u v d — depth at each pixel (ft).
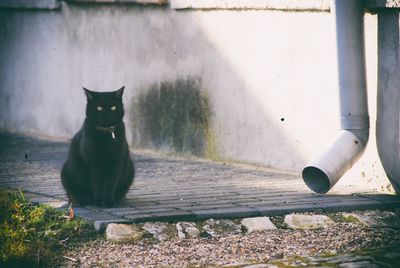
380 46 28.84
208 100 37.32
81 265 22.71
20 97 48.88
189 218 25.67
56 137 45.85
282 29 33.73
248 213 26.17
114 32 42.11
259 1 34.30
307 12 32.58
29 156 38.75
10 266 22.89
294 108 33.47
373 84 29.32
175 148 39.04
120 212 26.14
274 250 23.61
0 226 24.47
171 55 38.99
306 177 28.81
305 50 32.78
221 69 36.63
